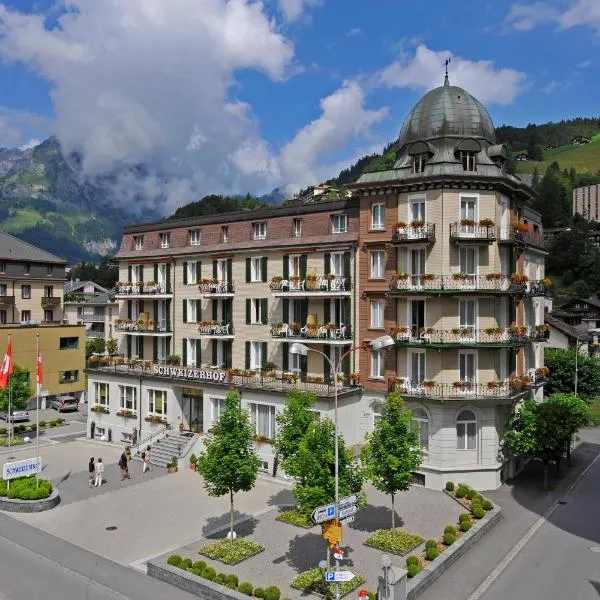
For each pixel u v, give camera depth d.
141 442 47.22
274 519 32.56
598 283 139.38
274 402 41.62
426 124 40.81
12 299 79.38
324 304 43.84
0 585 24.70
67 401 66.12
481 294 37.91
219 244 49.91
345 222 43.38
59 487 38.66
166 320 53.75
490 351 38.75
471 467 38.16
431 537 29.64
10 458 46.44
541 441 37.38
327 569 23.11
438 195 38.41
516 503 35.75
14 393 51.88
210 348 50.53
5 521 32.50
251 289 47.66
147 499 36.22
